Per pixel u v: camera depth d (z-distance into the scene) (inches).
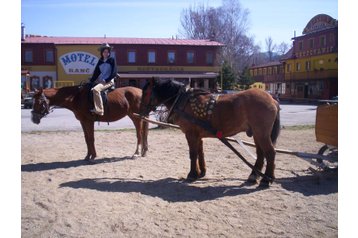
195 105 271.3
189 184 275.9
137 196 247.8
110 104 358.0
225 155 390.9
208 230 192.2
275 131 264.7
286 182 277.9
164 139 510.0
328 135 261.9
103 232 190.1
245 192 255.0
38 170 325.1
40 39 1831.9
